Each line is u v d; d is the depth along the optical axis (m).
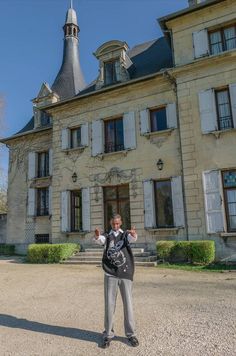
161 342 4.05
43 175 19.61
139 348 3.89
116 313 5.53
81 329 4.71
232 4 12.96
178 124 13.83
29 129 21.50
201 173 12.60
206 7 13.33
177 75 13.84
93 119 16.34
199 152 12.78
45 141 19.75
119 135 15.73
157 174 14.02
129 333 4.08
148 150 14.45
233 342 3.94
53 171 17.14
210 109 12.77
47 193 19.36
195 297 6.46
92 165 15.91
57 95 20.70
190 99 13.36
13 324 5.08
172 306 5.80
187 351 3.72
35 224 19.14
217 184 12.19
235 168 12.01
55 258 14.16
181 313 5.32
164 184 14.10
